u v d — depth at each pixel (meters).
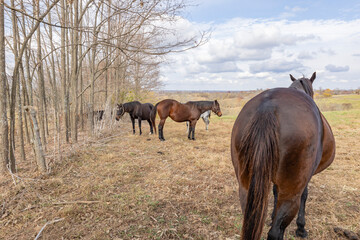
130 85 15.56
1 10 4.11
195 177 4.32
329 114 16.48
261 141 1.48
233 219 2.80
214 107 8.35
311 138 1.58
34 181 3.94
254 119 1.60
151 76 16.09
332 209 2.98
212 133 9.83
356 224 2.64
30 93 7.36
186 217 2.86
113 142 7.65
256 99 1.83
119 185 3.92
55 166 4.77
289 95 1.75
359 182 3.91
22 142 5.54
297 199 1.62
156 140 8.15
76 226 2.67
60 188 3.73
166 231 2.56
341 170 4.55
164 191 3.64
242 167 1.61
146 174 4.52
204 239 2.42
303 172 1.58
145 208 3.08
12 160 4.55
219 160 5.43
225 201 3.30
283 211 1.62
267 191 1.42
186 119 8.11
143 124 14.05
